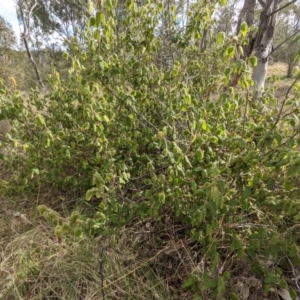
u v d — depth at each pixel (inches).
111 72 61.4
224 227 47.0
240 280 51.5
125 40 65.3
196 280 43.0
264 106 65.5
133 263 58.4
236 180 43.2
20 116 62.9
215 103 58.0
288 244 44.6
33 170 66.0
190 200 50.3
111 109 65.2
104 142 63.3
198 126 45.9
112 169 61.0
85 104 64.6
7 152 86.2
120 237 64.8
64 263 58.3
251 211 53.0
